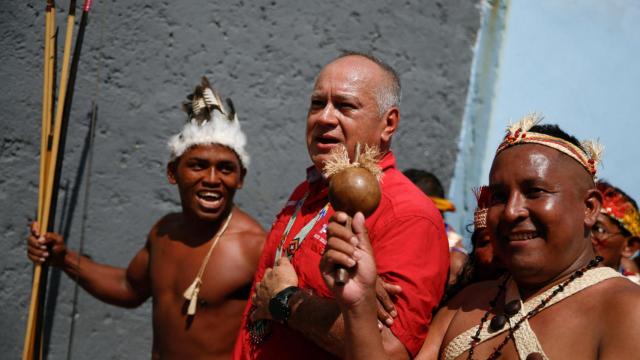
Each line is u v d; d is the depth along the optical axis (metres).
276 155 5.33
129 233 5.07
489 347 2.36
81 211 4.96
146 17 5.07
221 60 5.21
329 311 2.66
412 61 5.70
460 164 5.83
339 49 5.51
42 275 4.39
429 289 2.72
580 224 2.35
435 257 2.80
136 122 5.07
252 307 3.24
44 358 4.93
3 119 4.85
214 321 4.08
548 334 2.24
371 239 2.84
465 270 3.12
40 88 4.92
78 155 4.96
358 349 2.35
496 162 2.46
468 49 5.86
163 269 4.26
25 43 4.88
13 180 4.88
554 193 2.32
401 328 2.62
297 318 2.73
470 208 5.75
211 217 4.12
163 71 5.11
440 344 2.67
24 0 4.86
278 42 5.35
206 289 4.08
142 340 5.18
